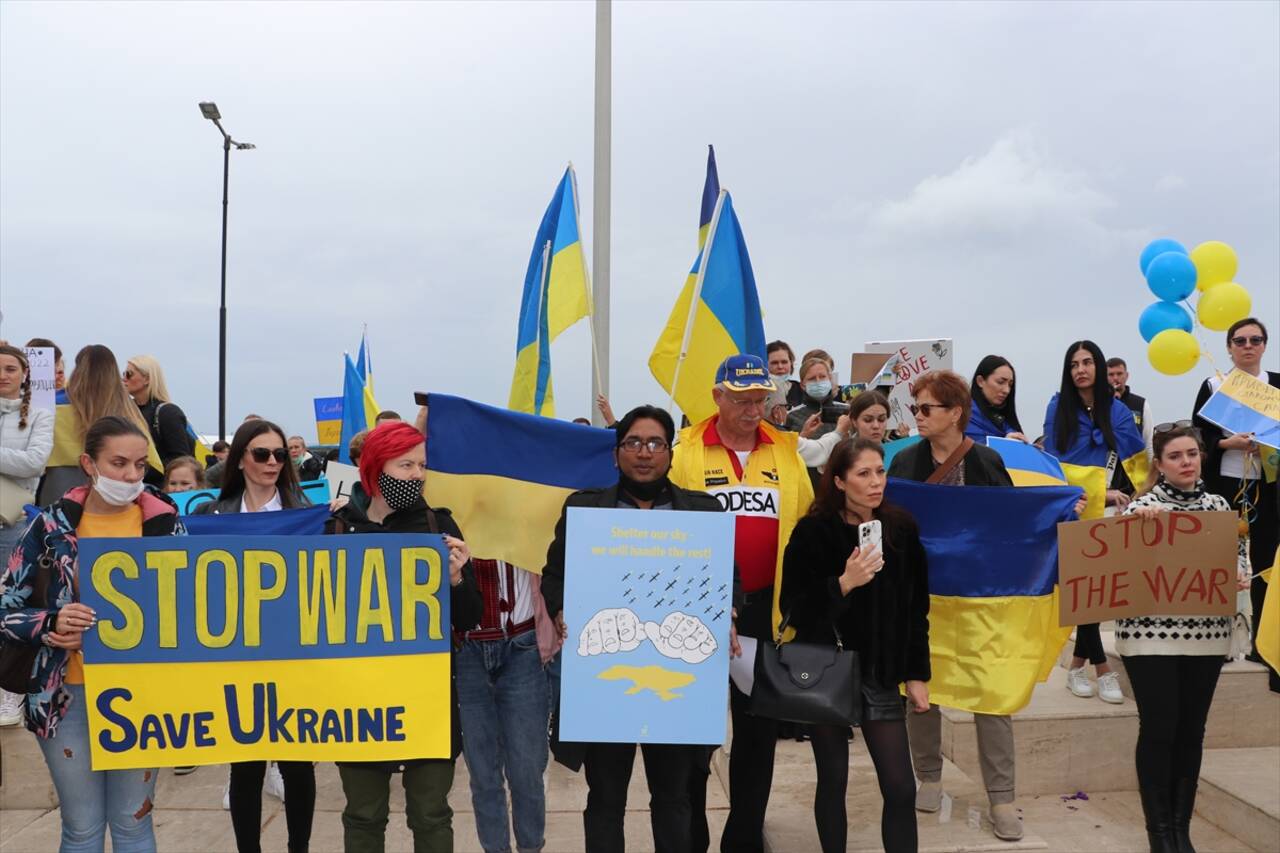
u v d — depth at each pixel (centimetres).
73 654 314
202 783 522
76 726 313
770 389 368
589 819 326
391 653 320
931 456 442
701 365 482
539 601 378
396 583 320
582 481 397
